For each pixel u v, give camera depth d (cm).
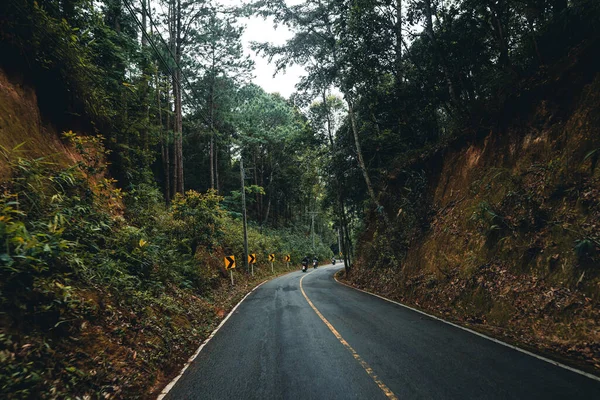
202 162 3844
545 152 918
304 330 753
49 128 795
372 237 2209
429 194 1545
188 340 686
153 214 1261
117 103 1180
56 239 499
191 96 2948
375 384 416
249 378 464
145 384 451
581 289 611
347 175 2191
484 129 1248
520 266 786
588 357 496
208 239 1384
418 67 1495
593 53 842
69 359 391
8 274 402
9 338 339
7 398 294
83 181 733
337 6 1530
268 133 3631
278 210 5691
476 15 1152
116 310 561
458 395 372
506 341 595
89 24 1072
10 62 696
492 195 1034
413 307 1033
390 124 1864
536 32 1013
